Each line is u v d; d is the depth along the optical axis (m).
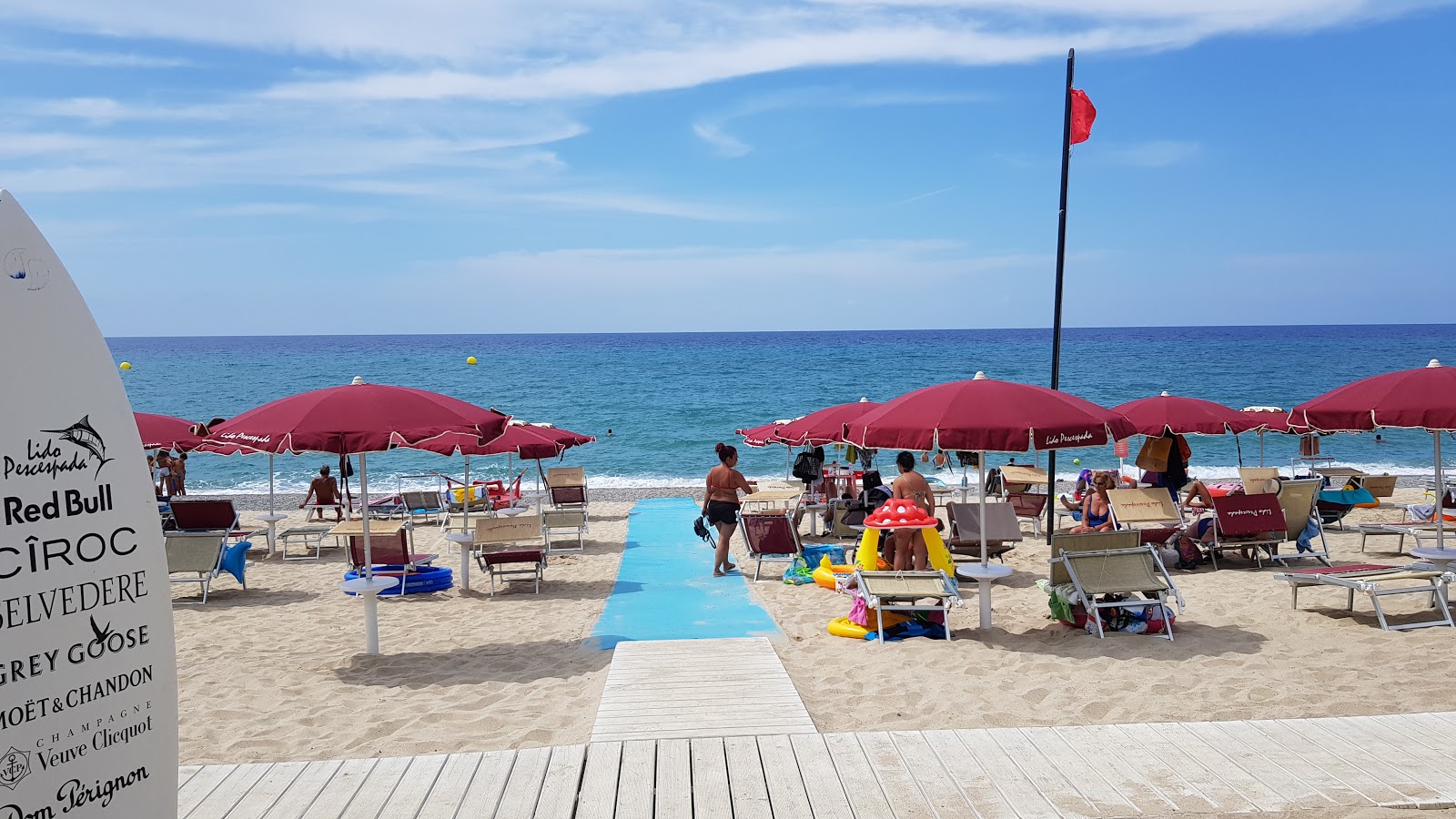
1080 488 14.61
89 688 3.18
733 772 4.67
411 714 6.05
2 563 2.93
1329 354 88.38
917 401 7.32
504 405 48.44
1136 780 4.50
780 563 11.88
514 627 8.74
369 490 23.91
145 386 64.81
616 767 4.75
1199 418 12.22
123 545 3.30
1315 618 7.92
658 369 77.06
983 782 4.50
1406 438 31.23
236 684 6.86
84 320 3.21
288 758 5.30
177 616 9.58
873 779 4.56
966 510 10.91
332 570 12.42
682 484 23.81
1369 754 4.73
